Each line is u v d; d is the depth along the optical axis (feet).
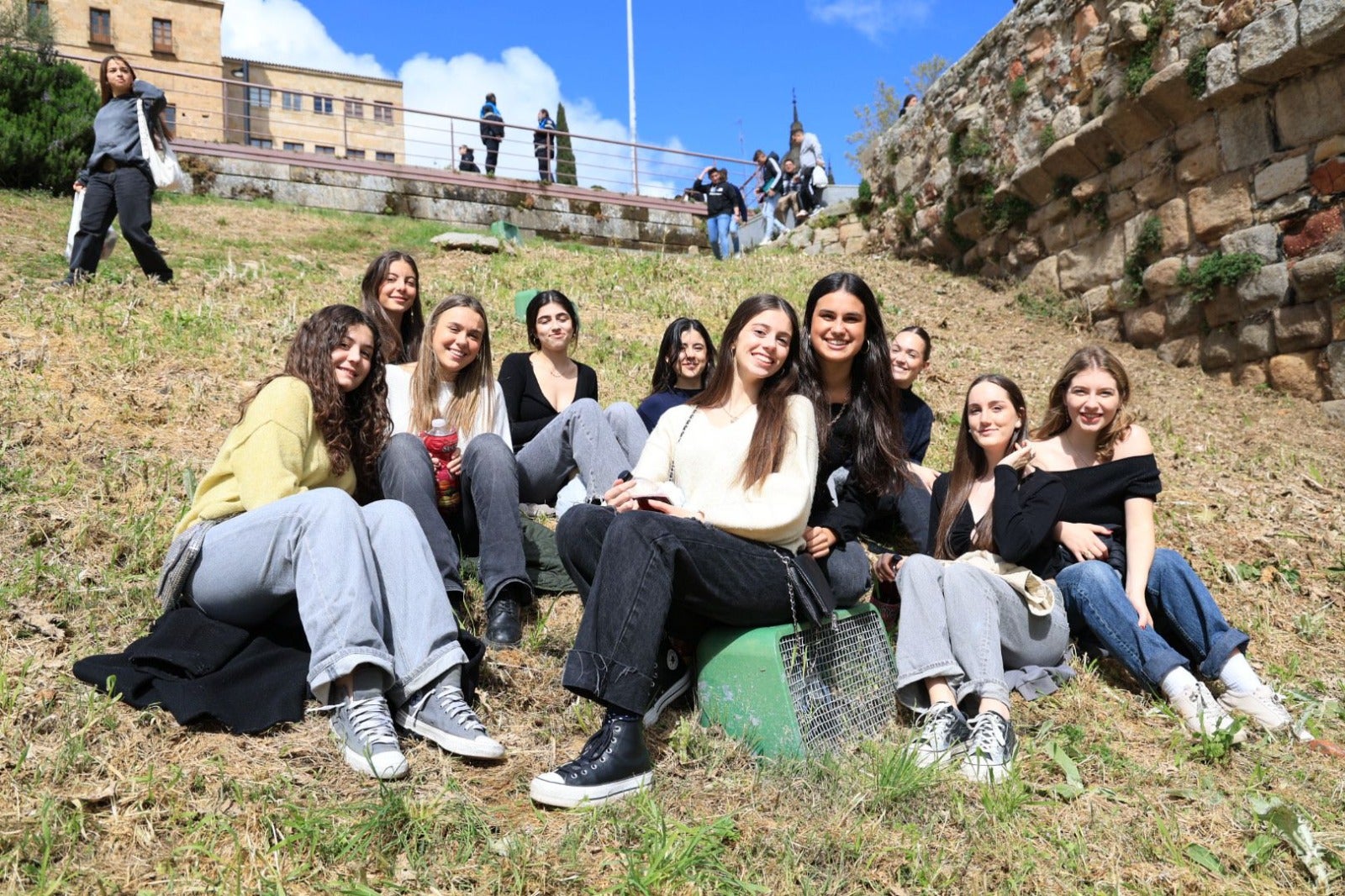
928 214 40.70
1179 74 27.27
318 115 149.18
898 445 11.67
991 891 7.95
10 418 14.74
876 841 8.34
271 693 9.07
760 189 60.95
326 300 25.26
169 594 9.68
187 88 126.62
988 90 37.14
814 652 9.95
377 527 9.79
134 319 20.77
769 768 9.26
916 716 10.66
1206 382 27.25
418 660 9.27
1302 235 24.85
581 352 23.93
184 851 7.30
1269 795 9.48
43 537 11.89
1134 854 8.61
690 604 9.52
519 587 11.55
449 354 12.84
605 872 7.70
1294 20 23.80
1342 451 22.09
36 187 40.29
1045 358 29.07
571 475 14.43
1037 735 10.49
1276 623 14.06
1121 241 31.07
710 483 10.27
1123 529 12.34
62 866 7.00
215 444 15.56
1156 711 11.12
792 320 10.28
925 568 10.89
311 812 7.84
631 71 87.45
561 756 9.34
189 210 42.11
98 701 8.85
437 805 8.17
